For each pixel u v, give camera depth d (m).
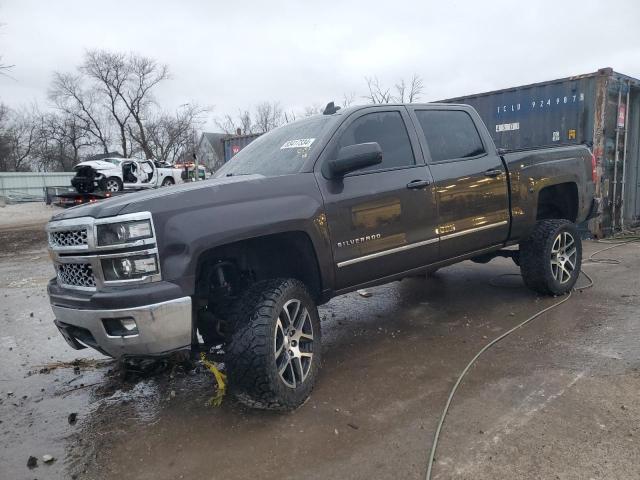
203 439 3.00
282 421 3.14
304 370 3.38
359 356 4.16
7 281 8.37
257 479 2.58
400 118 4.21
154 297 2.75
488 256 5.61
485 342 4.25
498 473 2.48
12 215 24.91
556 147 5.46
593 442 2.68
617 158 9.26
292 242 3.43
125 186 23.75
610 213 9.44
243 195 3.16
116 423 3.28
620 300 5.21
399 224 3.91
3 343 5.04
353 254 3.64
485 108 10.21
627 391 3.21
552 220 5.32
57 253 3.07
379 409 3.21
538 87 9.38
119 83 48.69
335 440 2.89
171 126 50.53
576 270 5.48
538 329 4.46
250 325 3.04
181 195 2.98
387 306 5.59
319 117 4.08
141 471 2.72
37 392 3.85
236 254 3.37
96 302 2.78
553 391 3.27
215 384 3.79
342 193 3.60
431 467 2.56
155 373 4.00
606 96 8.62
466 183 4.40
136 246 2.76
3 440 3.14
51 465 2.84
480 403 3.19
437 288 6.21
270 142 4.19
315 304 3.63
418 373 3.72
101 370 4.23
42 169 57.91
